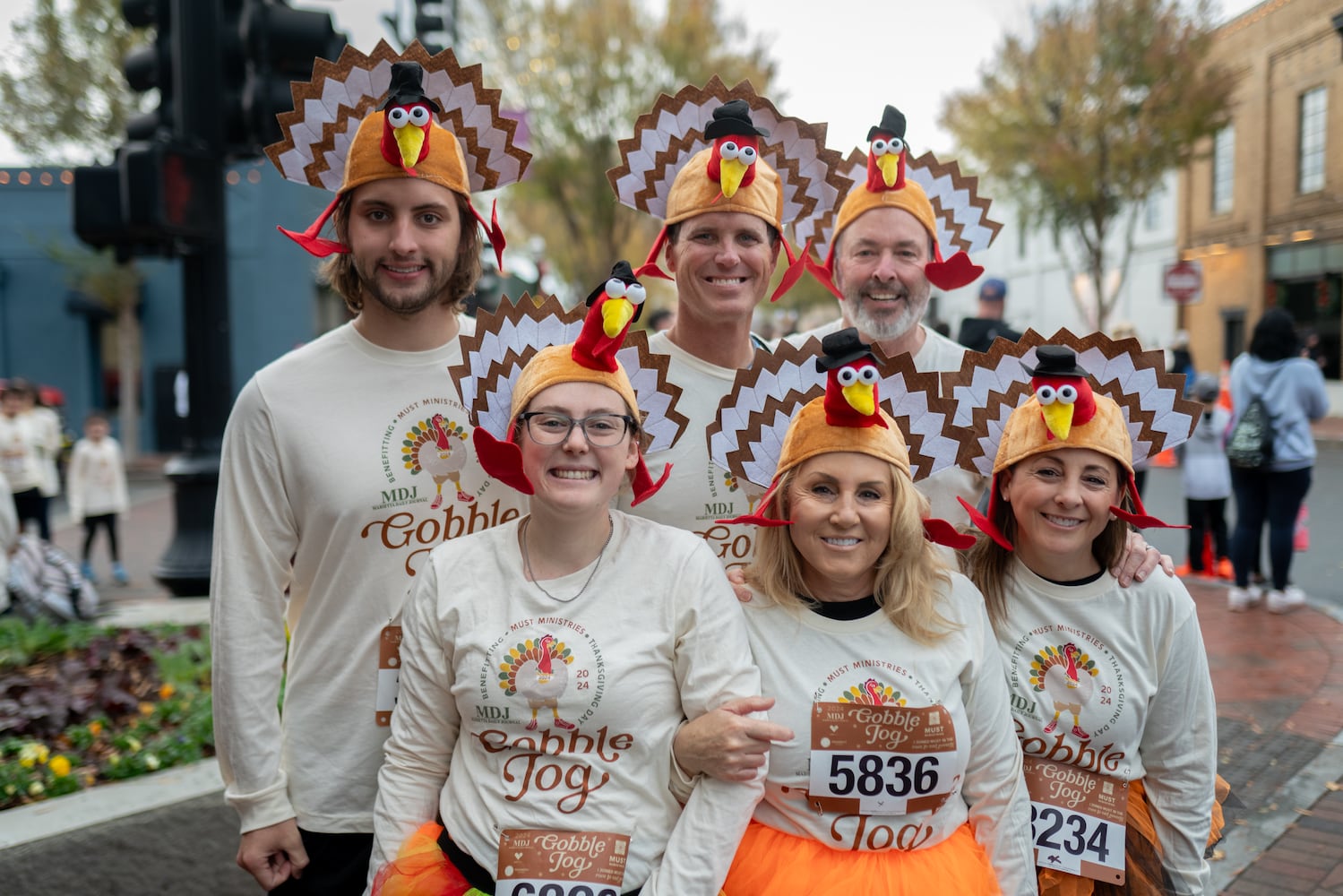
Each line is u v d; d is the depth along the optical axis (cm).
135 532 1173
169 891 302
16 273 1992
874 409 207
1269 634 567
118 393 2078
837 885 201
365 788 225
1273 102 1811
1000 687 220
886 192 283
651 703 199
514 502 236
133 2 543
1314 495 1041
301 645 231
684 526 252
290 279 1950
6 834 283
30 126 1638
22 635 485
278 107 519
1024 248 2864
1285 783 375
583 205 2136
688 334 262
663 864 193
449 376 233
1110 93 1770
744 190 246
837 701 210
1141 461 241
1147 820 236
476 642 200
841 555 210
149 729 381
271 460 224
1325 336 1823
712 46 2036
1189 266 1246
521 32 2059
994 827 214
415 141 212
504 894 189
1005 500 238
